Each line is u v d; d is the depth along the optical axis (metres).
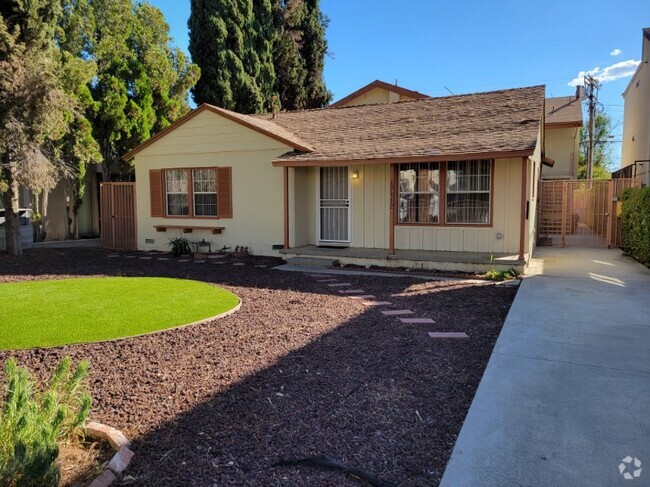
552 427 3.47
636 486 2.77
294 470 2.93
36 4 12.30
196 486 2.75
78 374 3.43
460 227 11.34
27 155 12.65
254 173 13.21
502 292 8.34
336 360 4.88
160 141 14.38
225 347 5.27
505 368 4.65
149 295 8.05
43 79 12.13
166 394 4.04
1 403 3.66
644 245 11.02
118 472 2.84
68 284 9.20
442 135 11.40
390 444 3.26
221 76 23.50
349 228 12.71
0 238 15.15
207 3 23.52
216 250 13.88
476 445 3.23
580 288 8.52
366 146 11.79
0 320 6.36
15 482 2.40
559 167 22.80
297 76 27.86
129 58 17.62
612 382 4.30
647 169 16.52
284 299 7.80
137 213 15.02
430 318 6.60
